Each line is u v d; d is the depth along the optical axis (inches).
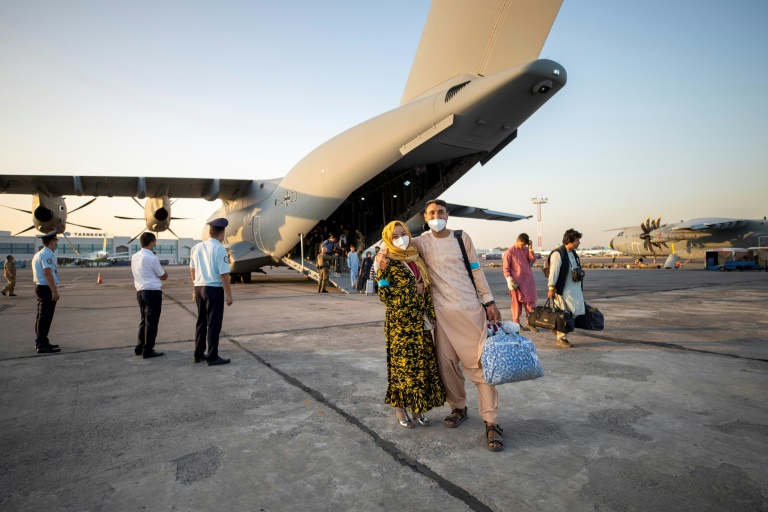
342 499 70.1
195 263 160.6
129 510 67.9
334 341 199.3
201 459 85.2
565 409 109.7
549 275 181.9
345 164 432.5
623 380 133.6
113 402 120.0
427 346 99.1
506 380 83.4
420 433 97.0
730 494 69.3
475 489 72.5
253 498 70.9
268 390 128.6
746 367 147.9
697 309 298.5
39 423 105.1
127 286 664.4
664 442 89.4
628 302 344.5
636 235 1291.8
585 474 76.7
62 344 201.3
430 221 100.9
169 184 539.8
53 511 67.8
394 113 392.5
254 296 431.8
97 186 525.0
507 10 336.5
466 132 372.8
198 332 164.1
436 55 383.9
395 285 98.4
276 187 544.4
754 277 694.5
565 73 313.9
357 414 108.7
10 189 509.7
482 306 97.6
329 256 490.0
